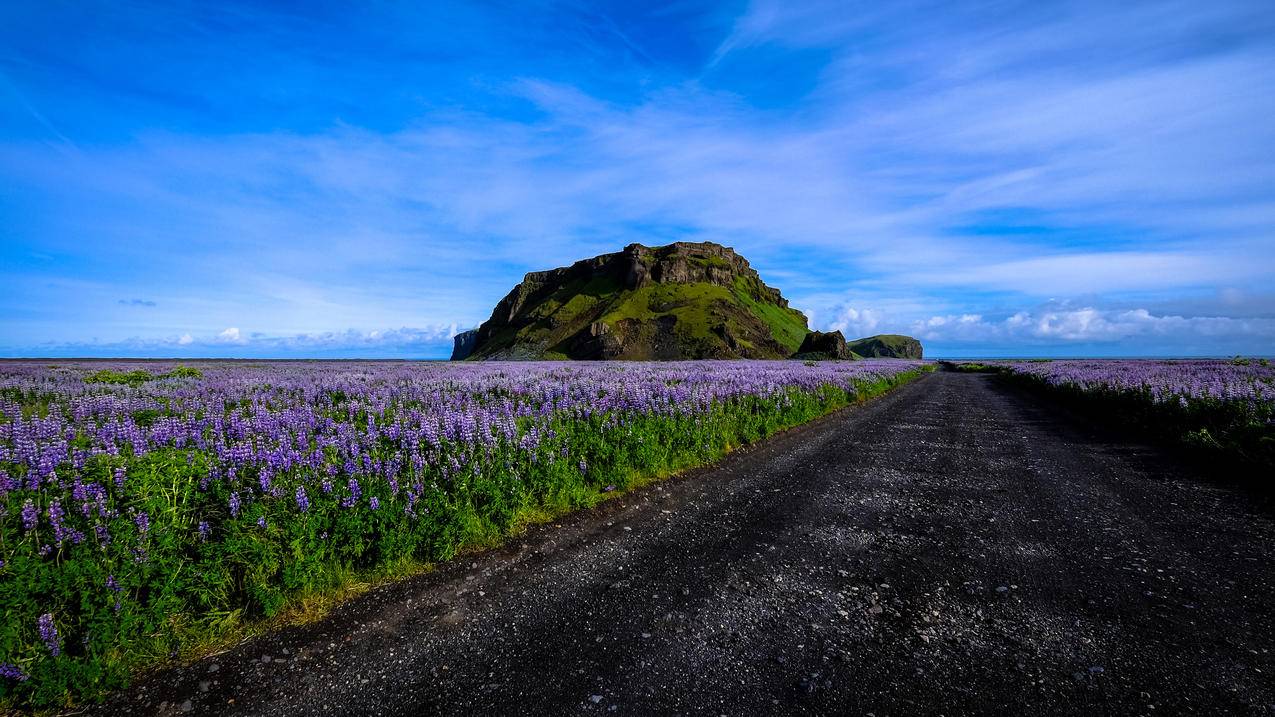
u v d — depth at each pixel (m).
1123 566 6.23
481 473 7.81
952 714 3.71
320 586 5.50
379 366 43.91
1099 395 22.39
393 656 4.53
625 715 3.76
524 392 17.39
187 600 4.86
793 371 33.84
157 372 26.69
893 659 4.41
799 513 8.34
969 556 6.59
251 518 5.39
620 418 12.67
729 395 17.33
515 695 3.99
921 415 21.03
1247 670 4.16
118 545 4.57
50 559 4.48
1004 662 4.34
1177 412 16.09
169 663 4.42
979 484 10.12
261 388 19.06
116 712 3.87
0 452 6.08
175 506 5.33
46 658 3.92
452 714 3.79
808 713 3.76
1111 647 4.53
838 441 14.83
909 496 9.30
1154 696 3.87
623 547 6.93
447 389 18.86
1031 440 15.09
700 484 10.12
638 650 4.57
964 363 104.81
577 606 5.37
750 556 6.63
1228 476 10.62
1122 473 11.01
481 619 5.12
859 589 5.71
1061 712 3.71
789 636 4.79
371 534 6.22
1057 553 6.65
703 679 4.16
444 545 6.42
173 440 8.09
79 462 5.89
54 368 32.28
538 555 6.67
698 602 5.43
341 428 8.65
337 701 3.96
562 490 8.52
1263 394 15.60
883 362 73.12
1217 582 5.77
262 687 4.14
